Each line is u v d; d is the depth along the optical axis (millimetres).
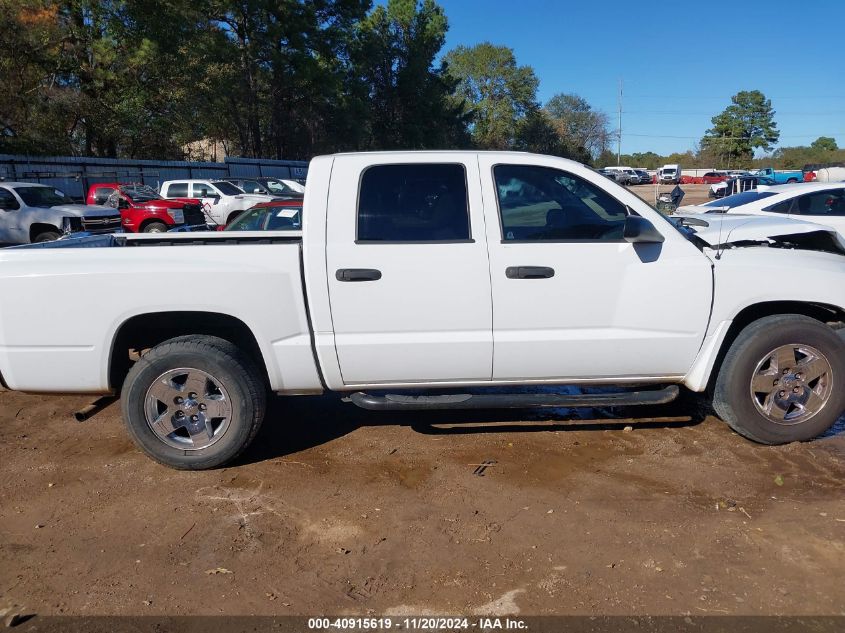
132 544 3229
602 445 4254
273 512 3512
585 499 3559
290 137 42531
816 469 3840
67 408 5191
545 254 3779
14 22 26359
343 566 3012
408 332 3809
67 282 3688
